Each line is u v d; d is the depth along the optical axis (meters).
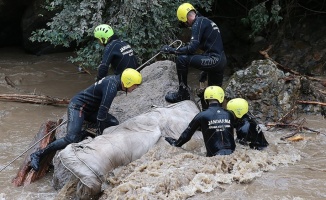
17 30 13.20
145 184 5.23
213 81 6.98
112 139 5.76
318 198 4.99
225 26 11.67
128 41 8.80
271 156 6.04
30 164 6.38
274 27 10.98
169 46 6.89
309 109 8.02
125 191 5.18
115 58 6.81
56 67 11.60
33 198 5.91
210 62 6.69
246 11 11.42
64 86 10.27
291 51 10.45
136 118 6.30
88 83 10.45
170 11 9.00
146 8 8.68
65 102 9.11
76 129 6.16
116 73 6.87
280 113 7.67
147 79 7.87
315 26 10.80
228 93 7.87
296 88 7.86
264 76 7.74
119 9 8.88
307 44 10.47
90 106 6.36
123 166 5.68
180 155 5.77
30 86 10.25
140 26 8.89
